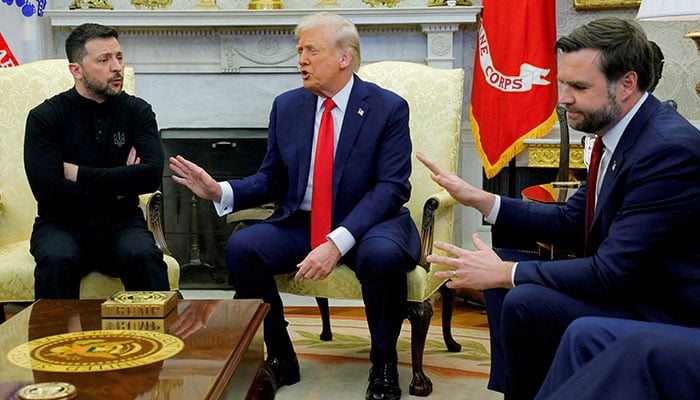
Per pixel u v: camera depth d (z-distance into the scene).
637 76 1.91
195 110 4.41
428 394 2.72
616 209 1.97
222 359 1.60
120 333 1.78
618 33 1.91
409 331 3.52
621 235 1.88
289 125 2.86
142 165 2.79
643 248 1.86
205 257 4.35
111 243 2.74
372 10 4.11
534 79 4.02
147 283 2.63
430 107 3.12
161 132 4.30
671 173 1.84
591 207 2.13
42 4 4.26
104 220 2.80
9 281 2.67
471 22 4.16
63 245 2.63
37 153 2.77
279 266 2.75
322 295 2.81
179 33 4.33
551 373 1.71
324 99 2.82
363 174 2.77
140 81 4.40
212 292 4.29
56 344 1.69
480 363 3.07
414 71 3.18
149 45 4.35
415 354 2.73
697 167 1.84
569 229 2.29
